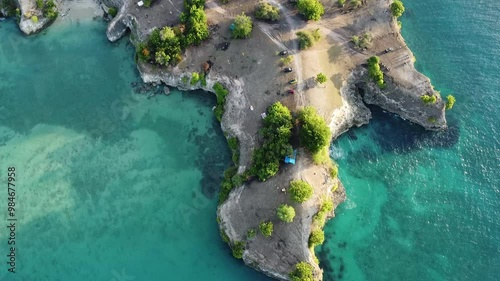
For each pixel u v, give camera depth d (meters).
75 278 80.75
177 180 86.81
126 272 81.12
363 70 90.06
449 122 90.75
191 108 91.81
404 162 88.12
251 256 79.50
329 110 86.50
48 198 85.25
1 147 88.94
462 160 88.06
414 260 81.81
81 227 83.75
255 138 85.06
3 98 92.69
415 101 88.81
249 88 88.38
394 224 84.06
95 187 86.06
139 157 88.25
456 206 85.00
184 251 82.44
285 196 80.38
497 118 91.19
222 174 87.19
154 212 84.81
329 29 92.81
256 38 91.19
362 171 87.38
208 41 91.94
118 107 91.94
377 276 81.06
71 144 89.00
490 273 80.62
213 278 80.75
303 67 88.81
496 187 86.06
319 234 78.50
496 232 83.00
